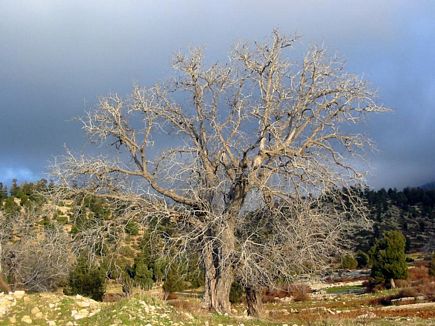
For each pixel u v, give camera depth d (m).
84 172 19.72
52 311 14.56
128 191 20.23
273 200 19.83
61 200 19.88
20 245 38.22
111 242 20.19
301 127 20.58
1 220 41.06
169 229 20.53
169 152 20.36
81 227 20.20
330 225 19.53
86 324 13.62
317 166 19.09
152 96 21.02
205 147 21.41
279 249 19.31
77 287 33.62
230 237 19.27
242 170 19.80
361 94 20.48
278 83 20.86
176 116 21.50
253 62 21.16
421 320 18.39
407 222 83.88
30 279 37.31
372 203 92.50
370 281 44.03
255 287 19.62
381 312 25.61
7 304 14.84
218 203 20.44
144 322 13.44
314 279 19.73
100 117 20.55
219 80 21.64
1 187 73.06
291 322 16.19
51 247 20.31
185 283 40.81
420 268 49.84
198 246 19.61
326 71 20.70
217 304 19.19
